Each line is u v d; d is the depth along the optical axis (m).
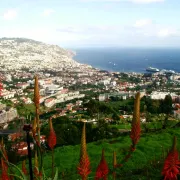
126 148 34.22
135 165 27.27
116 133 54.50
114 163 8.07
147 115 76.06
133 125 5.82
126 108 100.56
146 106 81.88
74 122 55.62
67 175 27.00
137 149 32.47
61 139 46.53
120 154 32.38
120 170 26.14
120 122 73.19
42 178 7.64
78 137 48.28
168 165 6.43
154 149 32.56
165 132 41.72
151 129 52.50
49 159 33.03
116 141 39.38
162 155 28.81
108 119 74.69
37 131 7.07
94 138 50.00
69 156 34.25
